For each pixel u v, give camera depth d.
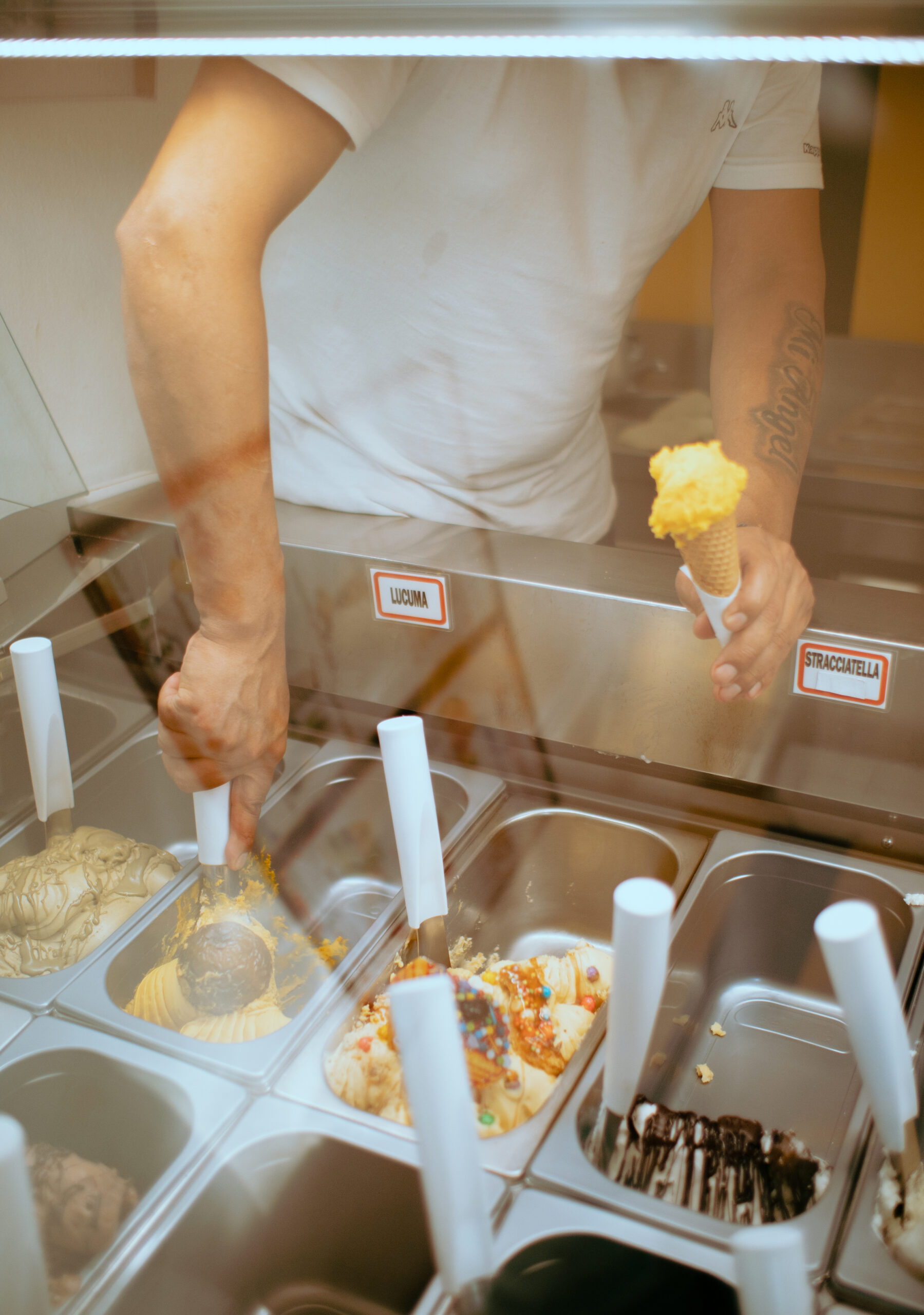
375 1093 0.71
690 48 0.62
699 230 1.16
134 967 0.89
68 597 1.15
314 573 1.09
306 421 1.13
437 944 0.86
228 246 0.73
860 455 1.05
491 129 0.94
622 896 0.56
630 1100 0.66
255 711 0.89
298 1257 0.65
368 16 0.66
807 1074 0.83
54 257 1.15
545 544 1.05
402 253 1.00
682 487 0.60
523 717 1.06
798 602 0.83
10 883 0.95
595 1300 0.60
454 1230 0.52
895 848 0.90
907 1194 0.60
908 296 1.15
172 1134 0.71
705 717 0.96
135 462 1.28
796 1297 0.47
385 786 1.09
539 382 1.10
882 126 1.08
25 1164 0.49
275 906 0.97
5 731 1.08
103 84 1.01
